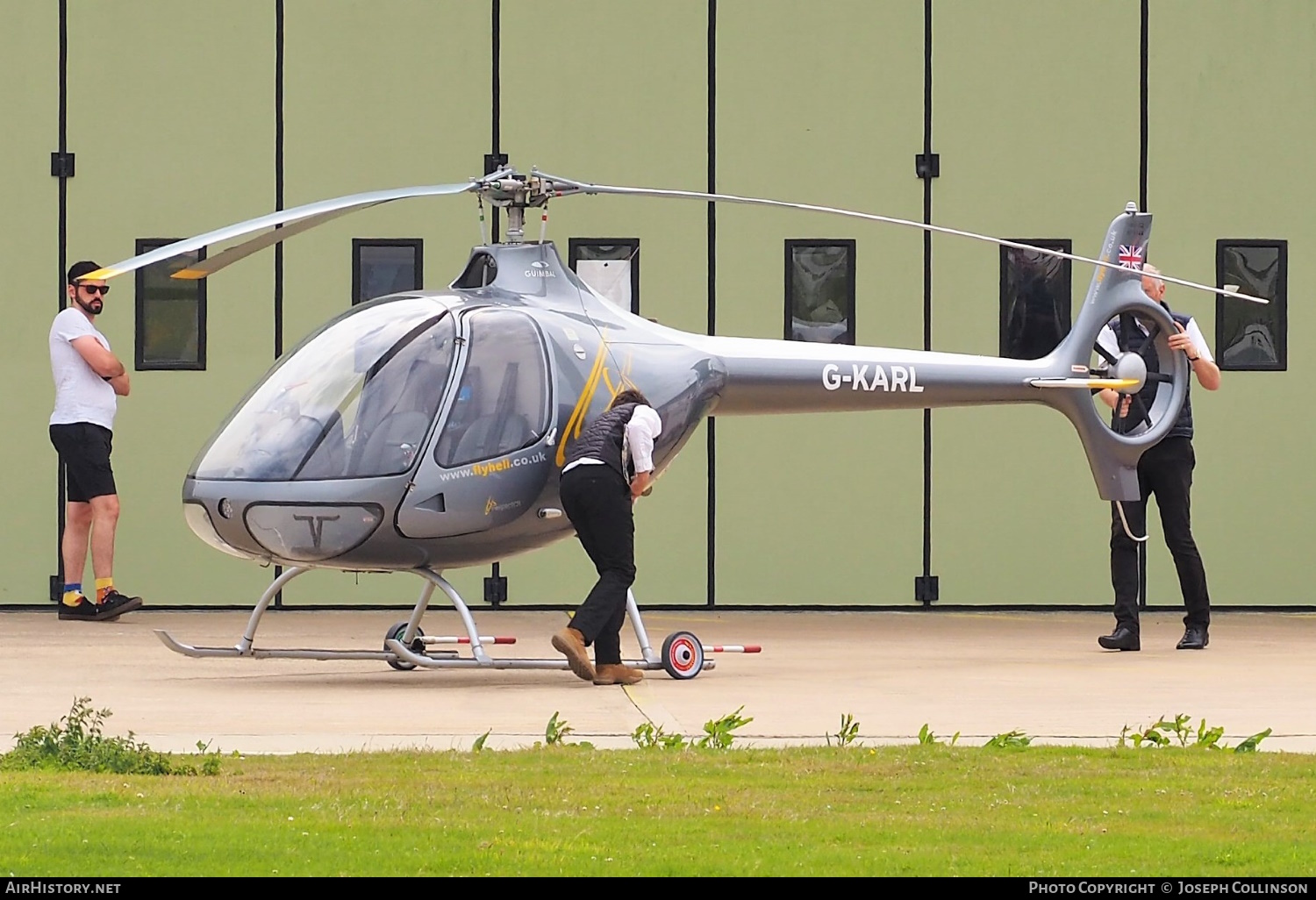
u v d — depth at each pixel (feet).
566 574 176.86
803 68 178.09
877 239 178.19
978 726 97.86
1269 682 120.26
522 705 106.73
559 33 177.37
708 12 177.88
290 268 176.65
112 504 163.94
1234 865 63.82
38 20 176.35
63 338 161.68
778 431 176.86
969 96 178.50
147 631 155.74
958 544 177.47
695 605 176.76
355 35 177.27
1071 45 178.91
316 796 73.67
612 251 177.37
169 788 75.46
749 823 69.67
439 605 176.45
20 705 106.11
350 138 177.06
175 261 175.73
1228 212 179.52
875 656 139.74
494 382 120.26
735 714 94.89
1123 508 143.13
